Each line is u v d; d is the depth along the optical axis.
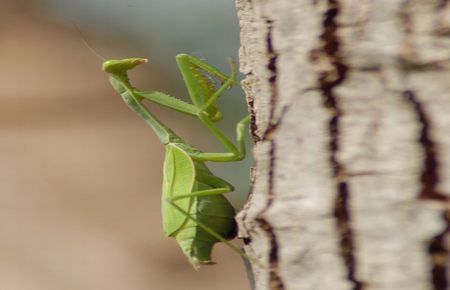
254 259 0.60
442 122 0.58
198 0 1.13
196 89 0.64
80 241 1.16
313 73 0.59
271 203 0.60
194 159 0.64
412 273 0.58
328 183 0.59
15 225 1.18
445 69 0.58
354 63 0.58
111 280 1.12
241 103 1.03
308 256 0.59
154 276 1.12
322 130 0.59
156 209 1.22
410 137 0.58
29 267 1.13
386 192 0.58
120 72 0.65
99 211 1.22
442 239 0.58
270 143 0.60
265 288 0.60
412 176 0.58
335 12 0.59
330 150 0.59
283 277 0.60
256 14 0.60
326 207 0.59
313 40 0.59
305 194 0.59
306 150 0.59
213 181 0.64
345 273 0.59
